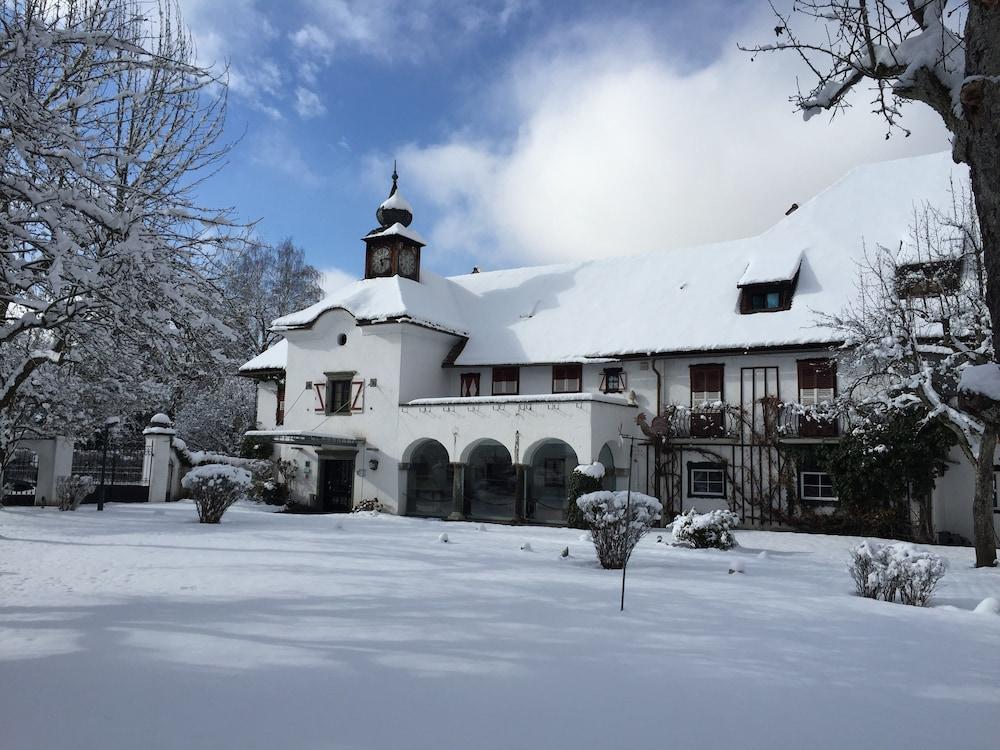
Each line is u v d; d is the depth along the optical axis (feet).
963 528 75.31
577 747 14.24
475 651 21.11
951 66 17.71
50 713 15.15
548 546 56.85
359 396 103.55
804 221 96.58
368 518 89.86
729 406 87.35
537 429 88.02
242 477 69.05
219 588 30.99
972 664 22.41
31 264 29.94
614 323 99.55
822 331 82.43
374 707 16.01
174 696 16.35
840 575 44.62
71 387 74.18
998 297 14.29
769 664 21.26
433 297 112.27
